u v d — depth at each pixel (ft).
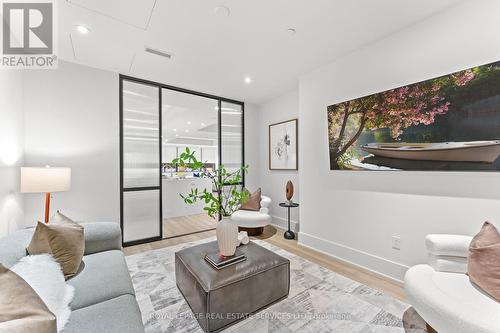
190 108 16.48
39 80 8.14
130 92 10.38
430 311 4.03
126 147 10.30
